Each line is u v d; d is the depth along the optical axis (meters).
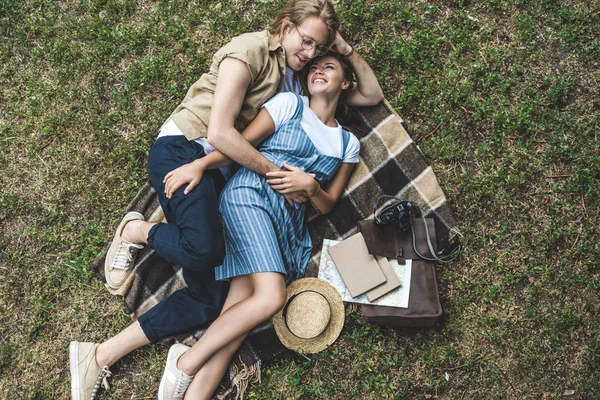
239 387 2.95
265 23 3.33
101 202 3.21
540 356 3.01
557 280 3.08
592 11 3.27
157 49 3.33
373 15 3.32
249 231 2.70
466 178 3.17
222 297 2.93
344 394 3.01
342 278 3.00
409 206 2.93
